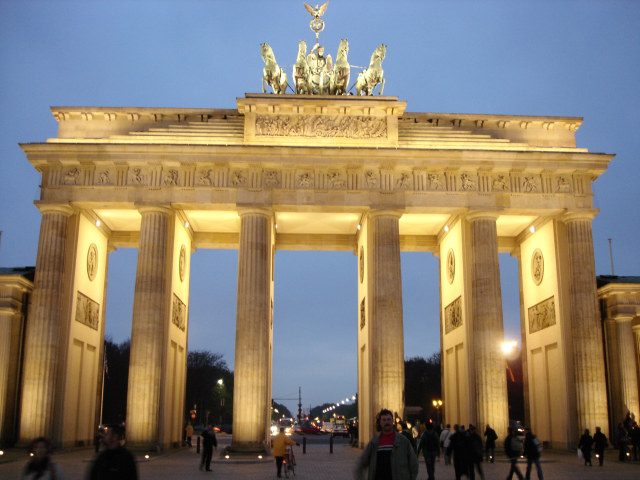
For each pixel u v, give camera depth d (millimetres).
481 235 73688
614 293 75562
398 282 71938
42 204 71688
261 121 75250
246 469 54969
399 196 73562
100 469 17156
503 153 73812
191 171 73312
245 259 71375
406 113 77438
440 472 52375
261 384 68812
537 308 83125
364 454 18609
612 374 75562
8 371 71500
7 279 71312
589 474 50969
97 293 82500
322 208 73500
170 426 75688
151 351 68875
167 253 73062
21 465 54938
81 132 76062
